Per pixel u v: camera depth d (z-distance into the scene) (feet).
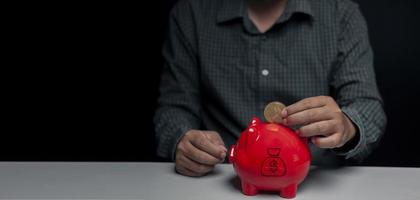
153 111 4.66
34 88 4.69
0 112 4.74
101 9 4.53
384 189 2.22
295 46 3.42
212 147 2.45
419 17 4.18
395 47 4.25
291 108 2.20
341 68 3.46
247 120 3.45
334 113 2.26
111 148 4.76
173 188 2.24
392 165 4.41
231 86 3.50
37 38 4.59
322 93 3.43
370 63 3.50
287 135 2.05
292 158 2.01
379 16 4.24
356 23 3.57
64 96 4.70
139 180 2.36
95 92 4.68
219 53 3.55
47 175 2.42
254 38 3.45
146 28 4.54
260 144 2.03
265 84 3.42
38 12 4.54
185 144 2.60
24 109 4.73
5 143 4.79
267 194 2.15
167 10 4.49
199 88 3.78
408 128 4.34
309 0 3.57
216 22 3.60
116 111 4.70
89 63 4.63
